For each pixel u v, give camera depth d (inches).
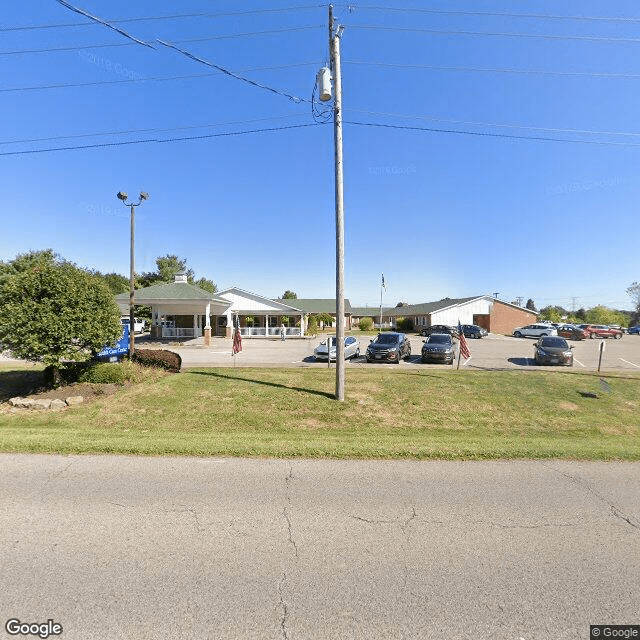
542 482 185.6
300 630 93.6
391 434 330.3
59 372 452.8
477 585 110.3
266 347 1060.5
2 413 384.5
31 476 185.5
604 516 152.4
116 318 471.2
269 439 256.7
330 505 159.0
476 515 152.1
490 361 796.6
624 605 103.5
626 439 310.5
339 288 394.9
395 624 95.8
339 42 370.6
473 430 346.6
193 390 438.9
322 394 423.8
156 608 99.9
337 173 380.8
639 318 3068.4
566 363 716.0
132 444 228.8
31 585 107.9
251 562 119.6
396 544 131.0
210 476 188.5
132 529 138.2
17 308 402.9
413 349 1122.0
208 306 1157.7
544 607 102.2
